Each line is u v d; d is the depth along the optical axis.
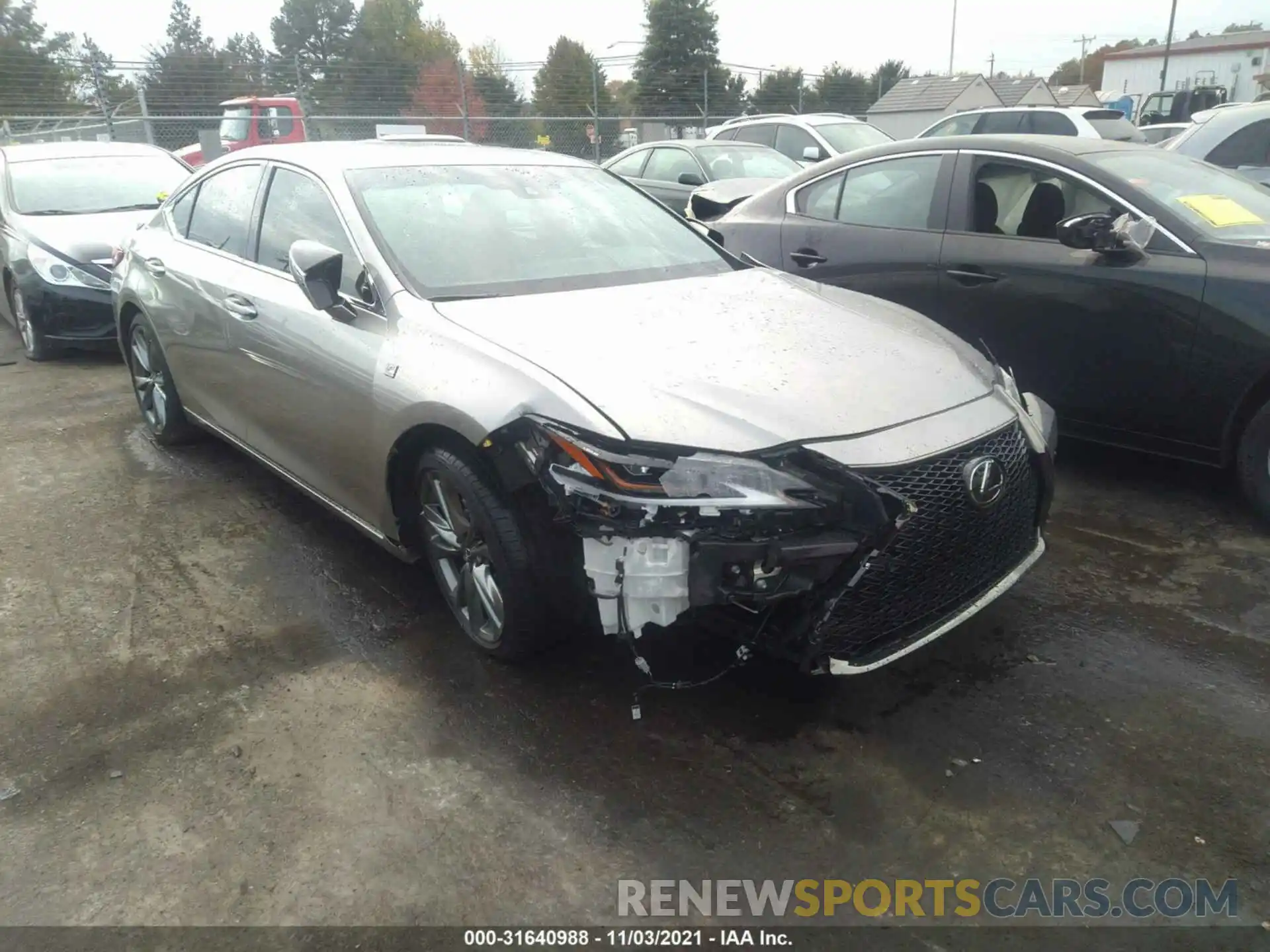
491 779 2.60
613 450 2.44
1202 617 3.36
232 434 4.37
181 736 2.79
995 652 3.17
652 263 3.73
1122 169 4.37
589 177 4.29
